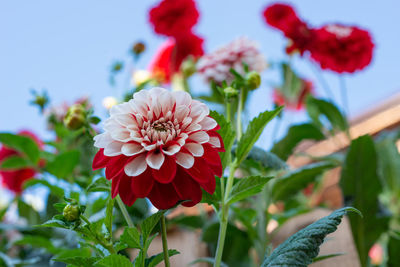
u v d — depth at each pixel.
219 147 0.67
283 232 1.17
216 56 1.06
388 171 1.13
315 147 1.25
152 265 0.69
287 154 1.07
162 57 1.29
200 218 1.06
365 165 0.93
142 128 0.66
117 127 0.66
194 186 0.65
